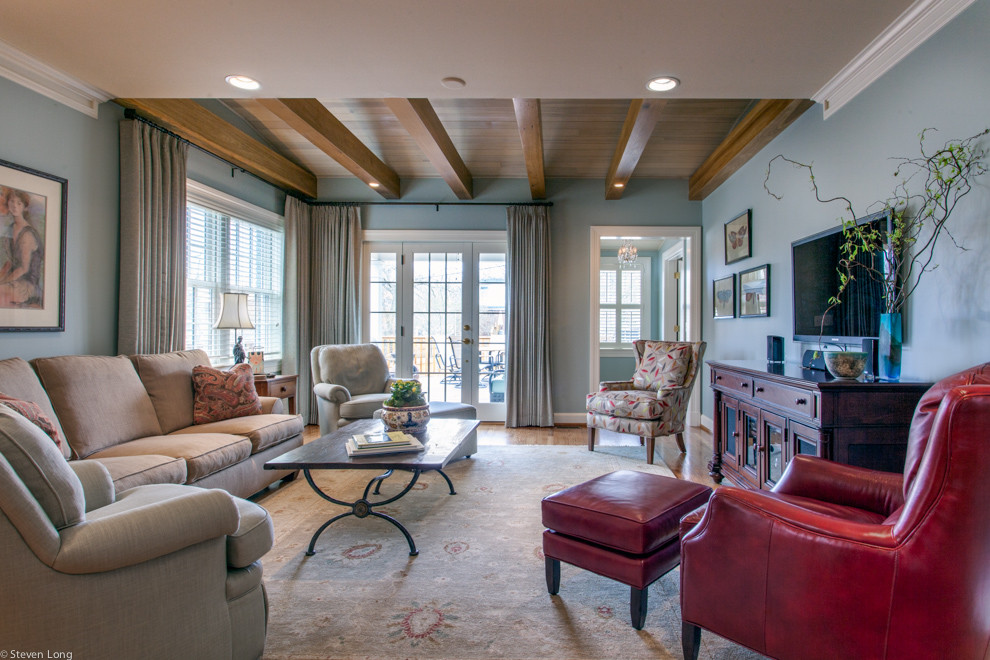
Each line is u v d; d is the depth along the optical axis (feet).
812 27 7.09
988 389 3.47
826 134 9.62
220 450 8.54
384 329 18.24
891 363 7.19
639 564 5.42
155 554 4.12
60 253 9.05
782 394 8.01
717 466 10.91
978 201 6.31
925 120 7.13
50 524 3.77
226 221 13.92
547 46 7.55
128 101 10.06
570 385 17.54
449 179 15.39
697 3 6.49
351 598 6.24
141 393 9.30
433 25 7.02
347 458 7.42
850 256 8.08
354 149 13.85
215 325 12.42
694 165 16.20
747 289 13.35
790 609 4.14
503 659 5.07
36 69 8.32
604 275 24.50
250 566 5.06
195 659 4.43
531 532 8.29
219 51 7.79
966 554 3.46
